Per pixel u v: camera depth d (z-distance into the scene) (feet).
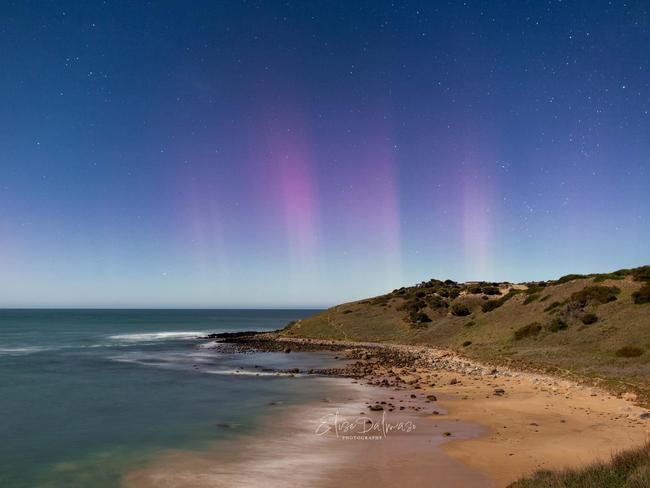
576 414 71.72
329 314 309.83
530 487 36.55
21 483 47.52
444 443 57.88
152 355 187.21
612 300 144.66
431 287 329.72
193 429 68.33
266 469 49.57
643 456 36.27
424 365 145.89
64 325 460.55
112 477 48.75
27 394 99.66
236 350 210.38
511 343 152.05
